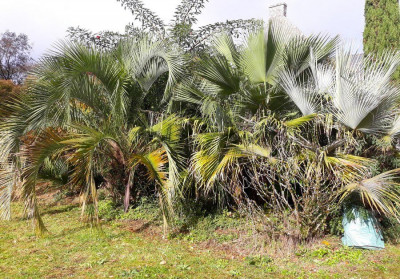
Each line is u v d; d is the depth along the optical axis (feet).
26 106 18.13
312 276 13.74
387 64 15.99
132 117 22.41
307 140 17.33
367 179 15.46
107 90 20.81
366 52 21.07
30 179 17.28
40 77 18.53
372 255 15.90
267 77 19.34
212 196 21.06
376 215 17.71
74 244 17.52
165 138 20.24
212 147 17.69
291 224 16.49
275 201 17.44
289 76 17.67
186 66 22.18
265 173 17.35
